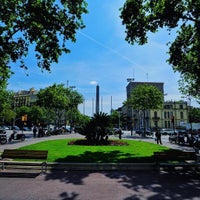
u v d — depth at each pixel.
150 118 89.50
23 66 14.06
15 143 23.09
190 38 15.67
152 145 21.28
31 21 12.69
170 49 16.45
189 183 7.99
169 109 90.75
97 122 22.62
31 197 6.40
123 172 9.61
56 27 12.78
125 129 115.62
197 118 90.06
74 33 13.27
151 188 7.36
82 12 13.17
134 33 14.92
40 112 74.69
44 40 13.47
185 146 25.08
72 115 73.44
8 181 8.02
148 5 14.42
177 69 23.31
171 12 13.96
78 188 7.30
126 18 14.73
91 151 15.30
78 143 21.56
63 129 61.84
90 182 8.00
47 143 21.59
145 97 46.19
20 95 123.56
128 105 54.41
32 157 10.06
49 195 6.59
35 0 12.36
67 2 12.71
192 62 17.75
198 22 14.35
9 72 17.00
